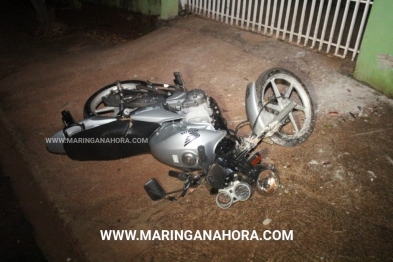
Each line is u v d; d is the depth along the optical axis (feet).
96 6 36.81
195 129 11.40
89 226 11.59
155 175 13.38
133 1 31.01
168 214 11.65
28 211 13.05
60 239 11.75
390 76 15.66
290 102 12.37
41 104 18.89
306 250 10.12
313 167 12.90
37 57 25.99
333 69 18.33
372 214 11.00
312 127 13.25
